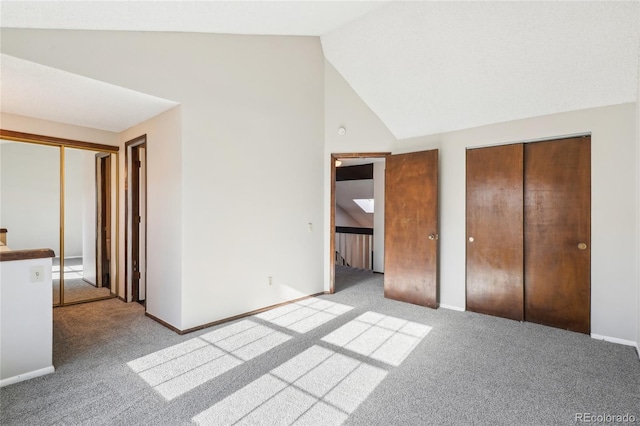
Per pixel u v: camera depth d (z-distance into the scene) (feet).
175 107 10.14
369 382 7.39
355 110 14.48
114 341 9.45
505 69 9.99
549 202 11.00
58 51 7.50
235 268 11.36
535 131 11.02
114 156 13.93
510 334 10.27
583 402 6.68
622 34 8.20
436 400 6.72
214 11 8.54
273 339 9.71
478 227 12.31
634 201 9.45
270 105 12.42
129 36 8.72
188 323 10.14
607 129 9.81
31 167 12.70
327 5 9.52
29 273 7.40
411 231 13.50
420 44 10.52
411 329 10.66
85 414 6.12
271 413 6.24
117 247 13.98
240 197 11.46
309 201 14.14
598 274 10.02
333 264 14.97
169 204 10.43
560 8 8.16
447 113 12.24
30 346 7.39
